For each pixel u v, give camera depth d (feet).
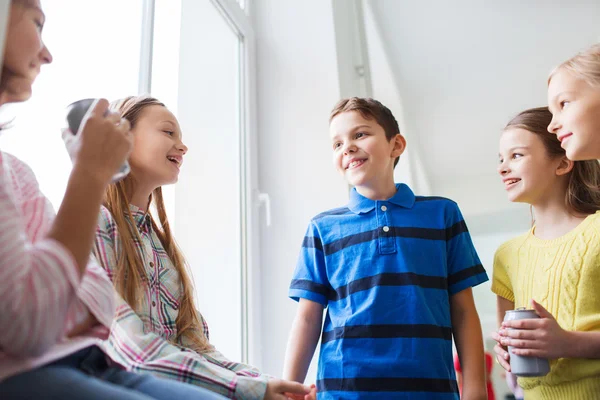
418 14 6.71
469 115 6.20
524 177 4.06
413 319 3.60
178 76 5.17
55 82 3.53
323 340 3.89
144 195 3.35
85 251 1.78
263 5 6.70
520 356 3.34
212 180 5.62
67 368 1.87
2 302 1.52
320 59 6.32
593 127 3.46
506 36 6.30
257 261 5.81
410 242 3.84
